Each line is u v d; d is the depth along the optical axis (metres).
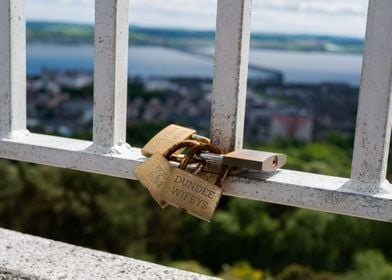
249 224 18.62
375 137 0.96
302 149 21.41
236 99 1.05
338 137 24.19
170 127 1.14
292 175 1.06
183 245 18.73
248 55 1.07
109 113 1.16
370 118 0.96
